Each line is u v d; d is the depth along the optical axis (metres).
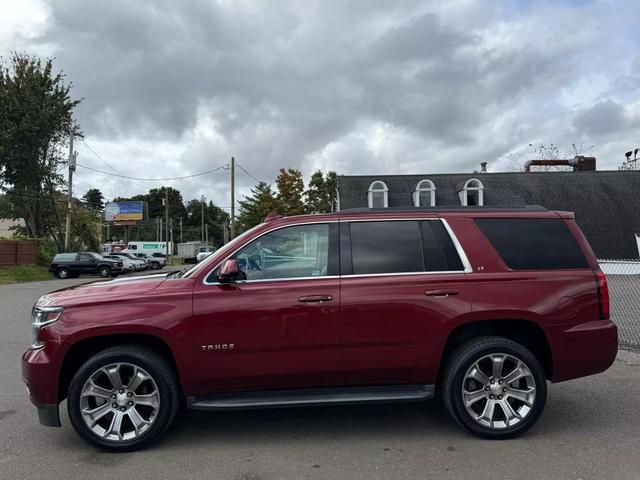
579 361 4.19
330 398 4.05
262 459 3.81
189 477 3.52
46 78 32.75
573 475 3.46
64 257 29.30
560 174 30.30
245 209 53.69
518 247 4.30
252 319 3.99
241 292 4.04
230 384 4.05
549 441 4.08
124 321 3.92
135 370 3.99
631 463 3.65
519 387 4.16
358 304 4.05
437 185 29.66
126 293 4.05
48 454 3.97
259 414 4.87
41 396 3.94
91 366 3.94
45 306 4.07
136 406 4.04
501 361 4.12
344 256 4.22
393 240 4.28
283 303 4.02
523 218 4.42
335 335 4.04
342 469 3.61
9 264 29.50
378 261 4.21
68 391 3.97
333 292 4.07
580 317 4.19
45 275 29.39
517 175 30.36
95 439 3.95
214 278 4.11
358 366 4.09
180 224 113.31
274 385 4.09
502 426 4.11
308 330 4.02
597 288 4.26
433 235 4.30
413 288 4.11
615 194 28.75
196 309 3.98
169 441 4.21
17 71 32.00
